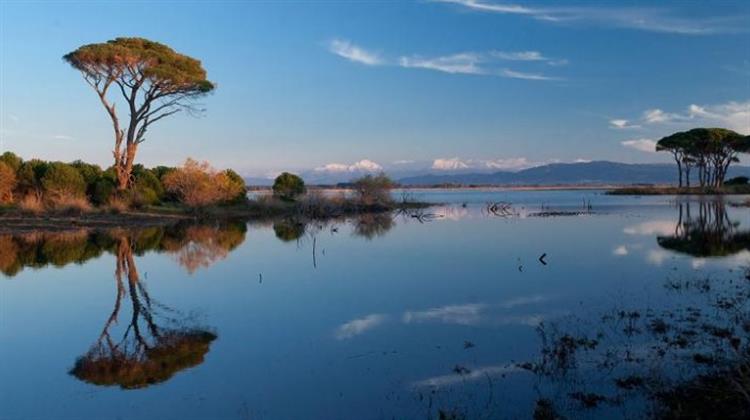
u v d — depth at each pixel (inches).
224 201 1606.8
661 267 616.7
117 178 1515.7
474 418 251.0
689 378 282.4
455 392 281.6
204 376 315.0
